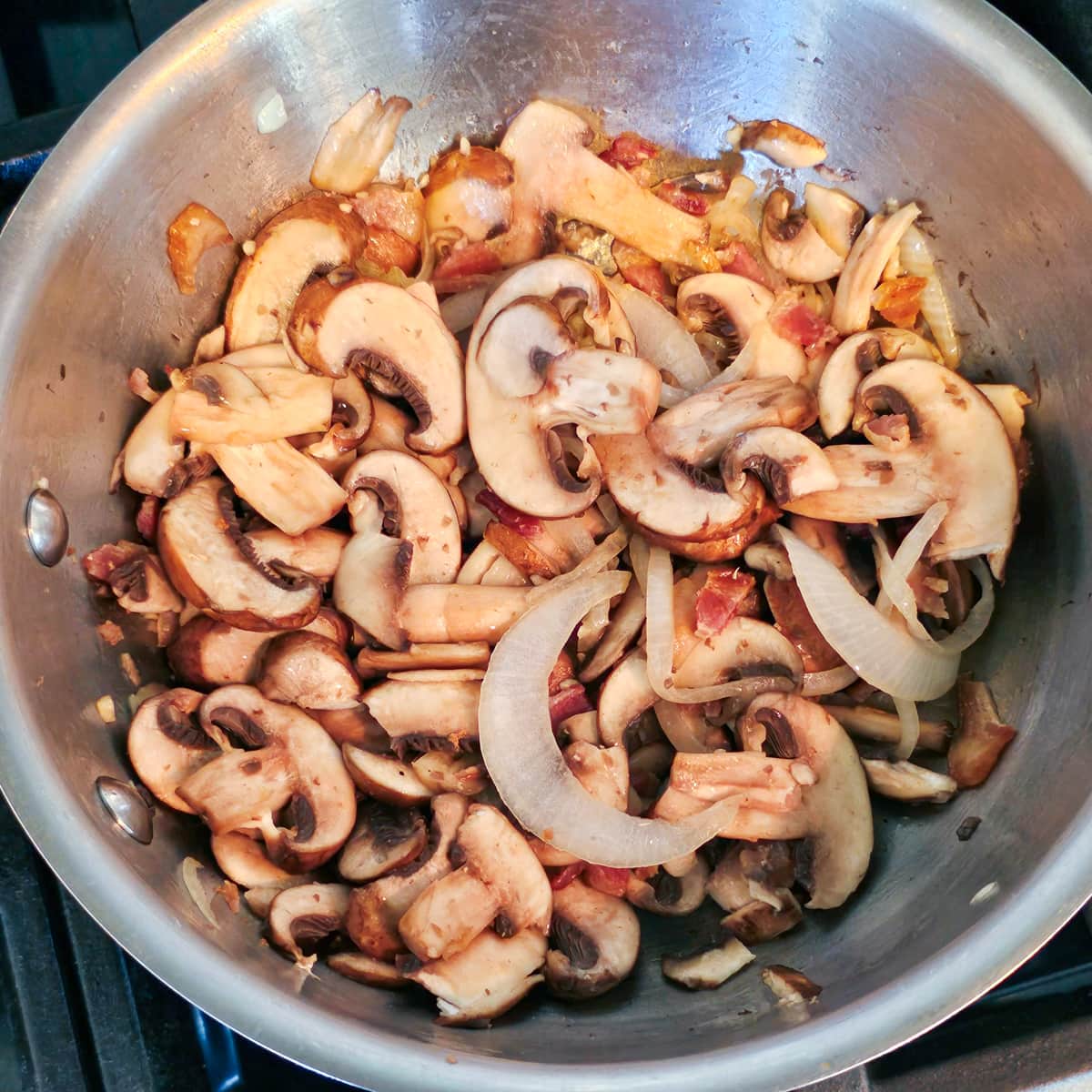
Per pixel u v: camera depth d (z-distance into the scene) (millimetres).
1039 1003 302
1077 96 276
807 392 317
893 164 315
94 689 286
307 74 300
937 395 311
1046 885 250
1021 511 311
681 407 314
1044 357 304
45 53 372
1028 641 302
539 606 305
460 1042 260
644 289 343
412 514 314
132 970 291
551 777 295
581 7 309
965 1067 294
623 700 311
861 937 286
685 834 295
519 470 310
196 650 303
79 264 279
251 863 291
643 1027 275
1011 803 282
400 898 284
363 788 300
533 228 338
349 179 323
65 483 284
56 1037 285
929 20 283
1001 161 293
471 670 307
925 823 300
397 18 300
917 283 323
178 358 313
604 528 323
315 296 308
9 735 255
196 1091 293
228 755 292
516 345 303
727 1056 247
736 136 329
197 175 296
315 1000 258
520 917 285
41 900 291
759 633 313
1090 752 266
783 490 306
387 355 310
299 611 299
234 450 303
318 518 312
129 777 287
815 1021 250
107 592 296
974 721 303
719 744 315
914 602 311
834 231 329
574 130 328
